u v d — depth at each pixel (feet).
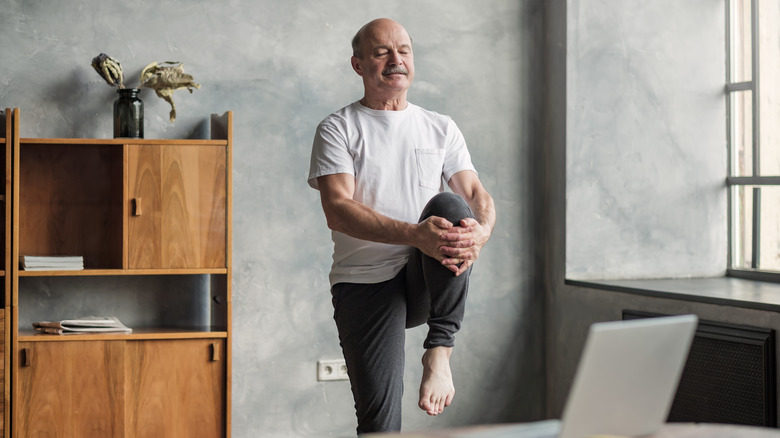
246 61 11.61
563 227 12.41
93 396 9.94
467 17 12.59
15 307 9.70
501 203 12.80
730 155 12.90
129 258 10.12
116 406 10.00
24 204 10.76
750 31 12.52
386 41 8.29
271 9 11.71
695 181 12.80
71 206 10.92
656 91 12.64
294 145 11.82
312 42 11.88
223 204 10.41
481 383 12.71
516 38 12.82
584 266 12.39
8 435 9.66
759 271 12.19
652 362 3.56
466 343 12.66
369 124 8.36
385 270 8.04
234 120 11.57
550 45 12.76
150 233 10.18
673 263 12.69
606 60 12.44
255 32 11.64
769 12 12.12
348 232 7.71
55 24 10.89
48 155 10.85
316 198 11.93
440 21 12.47
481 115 12.67
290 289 11.82
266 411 11.71
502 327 12.82
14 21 10.74
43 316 10.90
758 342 8.80
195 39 11.41
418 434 3.67
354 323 7.98
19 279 10.80
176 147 10.26
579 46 12.33
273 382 11.75
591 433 3.49
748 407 8.96
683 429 3.86
